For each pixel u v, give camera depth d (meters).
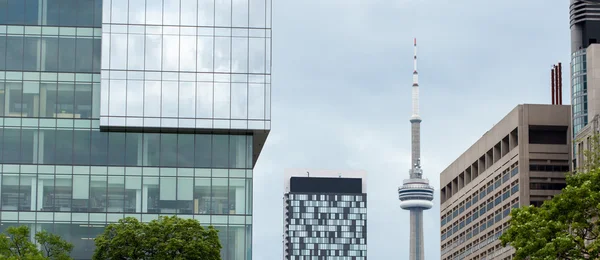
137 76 144.62
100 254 120.62
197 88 145.00
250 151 144.88
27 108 143.50
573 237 105.75
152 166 143.00
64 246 121.31
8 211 140.12
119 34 145.38
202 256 119.19
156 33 146.00
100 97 143.62
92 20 146.75
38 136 142.62
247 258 141.62
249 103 145.25
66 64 145.25
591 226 108.69
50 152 142.38
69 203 141.00
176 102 144.25
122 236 119.94
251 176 143.88
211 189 143.12
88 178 142.00
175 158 143.50
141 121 143.25
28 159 142.00
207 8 147.25
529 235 107.81
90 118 143.88
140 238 119.94
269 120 145.12
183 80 145.00
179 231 120.50
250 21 147.62
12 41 145.12
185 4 147.12
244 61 146.50
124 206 141.75
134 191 142.12
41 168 141.75
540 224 107.81
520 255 107.19
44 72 144.75
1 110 143.12
